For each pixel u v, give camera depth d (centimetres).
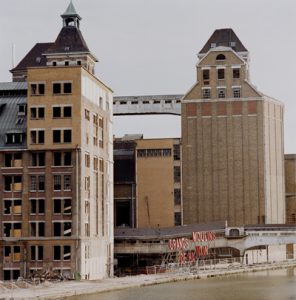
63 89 13975
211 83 19900
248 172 19550
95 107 15062
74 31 18150
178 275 14412
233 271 16062
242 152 19638
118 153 19925
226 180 19600
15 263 13725
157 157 19612
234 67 19850
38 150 13888
